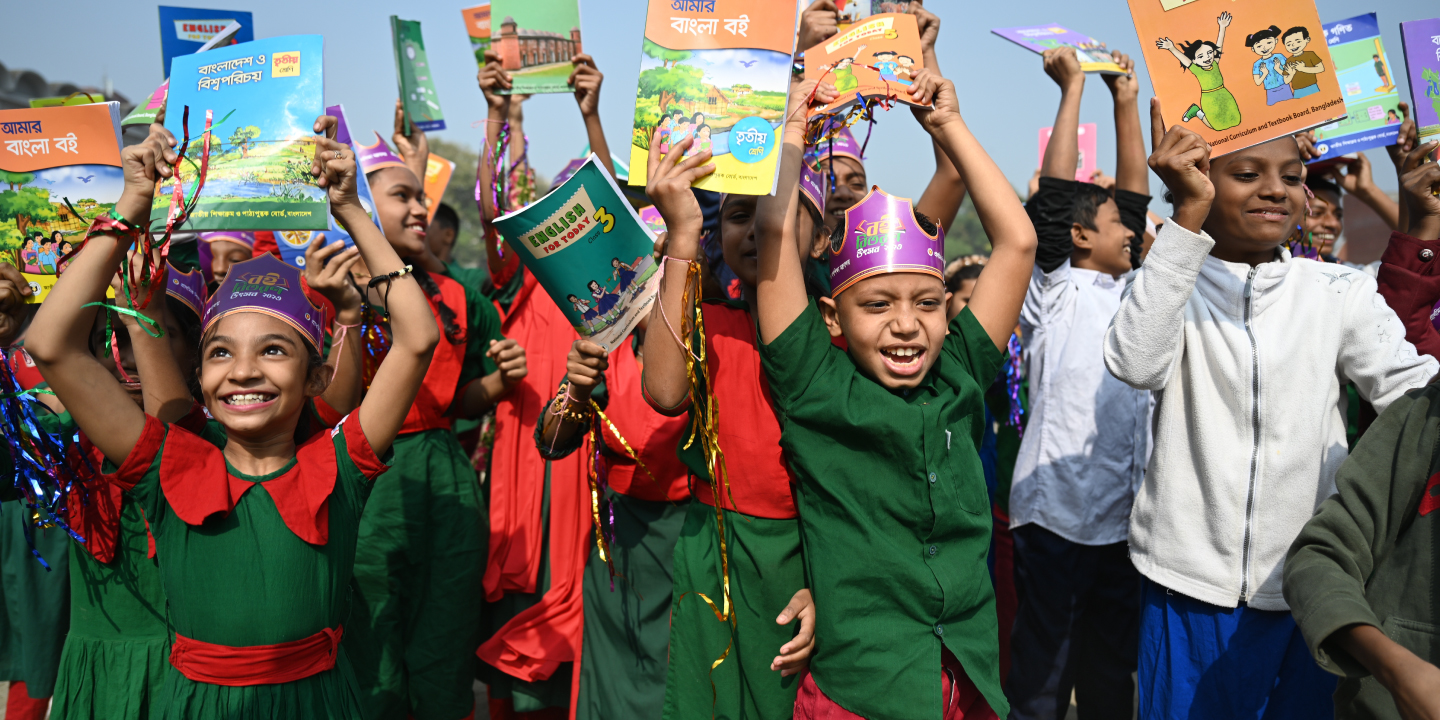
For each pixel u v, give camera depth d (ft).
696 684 8.42
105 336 9.39
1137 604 12.35
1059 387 12.42
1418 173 10.30
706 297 9.21
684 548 8.68
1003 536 14.40
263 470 7.98
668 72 7.32
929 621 7.40
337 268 9.07
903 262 7.54
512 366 11.99
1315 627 6.22
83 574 9.14
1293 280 8.87
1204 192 8.32
